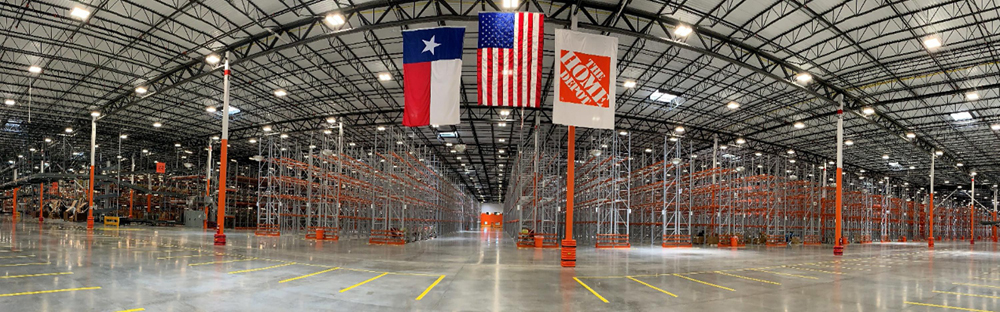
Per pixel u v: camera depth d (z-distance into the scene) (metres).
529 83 20.39
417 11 27.84
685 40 30.59
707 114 47.03
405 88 21.12
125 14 28.47
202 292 14.02
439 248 34.19
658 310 12.76
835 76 34.72
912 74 33.94
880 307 14.04
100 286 14.62
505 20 20.69
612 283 17.39
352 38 31.72
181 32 30.69
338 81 39.34
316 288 15.12
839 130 36.34
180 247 29.14
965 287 18.62
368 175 44.75
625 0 24.47
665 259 28.06
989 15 25.19
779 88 38.91
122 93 43.03
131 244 30.50
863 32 27.97
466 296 14.21
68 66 36.94
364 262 23.11
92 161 47.94
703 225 49.28
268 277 17.31
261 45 30.94
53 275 16.56
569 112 20.75
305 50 33.81
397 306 12.63
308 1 26.67
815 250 41.59
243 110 48.84
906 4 24.78
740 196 49.44
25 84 40.72
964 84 35.00
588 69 21.05
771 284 18.17
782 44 29.94
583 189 46.94
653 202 46.31
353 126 48.25
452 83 20.81
